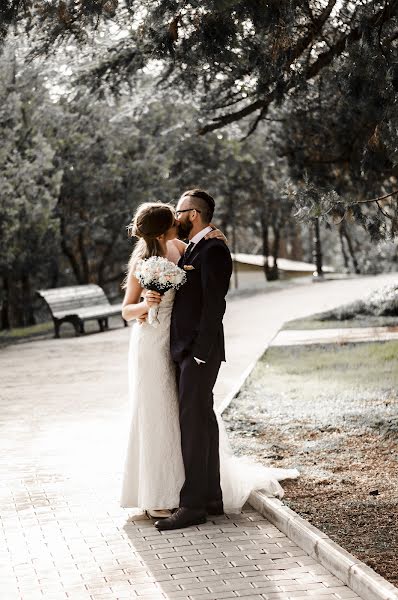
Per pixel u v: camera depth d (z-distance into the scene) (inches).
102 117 1100.5
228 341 671.1
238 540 233.1
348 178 496.7
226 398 417.7
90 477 295.9
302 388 439.2
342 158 499.2
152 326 253.8
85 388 495.5
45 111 1002.1
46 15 378.0
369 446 319.6
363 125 463.5
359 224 384.5
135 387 254.2
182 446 249.6
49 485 286.8
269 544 229.8
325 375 473.1
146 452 251.0
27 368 598.9
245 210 1480.1
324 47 442.0
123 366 582.2
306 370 495.5
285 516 238.2
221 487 255.9
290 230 1920.5
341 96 427.8
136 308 254.8
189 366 250.7
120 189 1182.9
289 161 518.3
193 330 251.3
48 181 992.9
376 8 355.9
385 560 208.7
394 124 343.9
